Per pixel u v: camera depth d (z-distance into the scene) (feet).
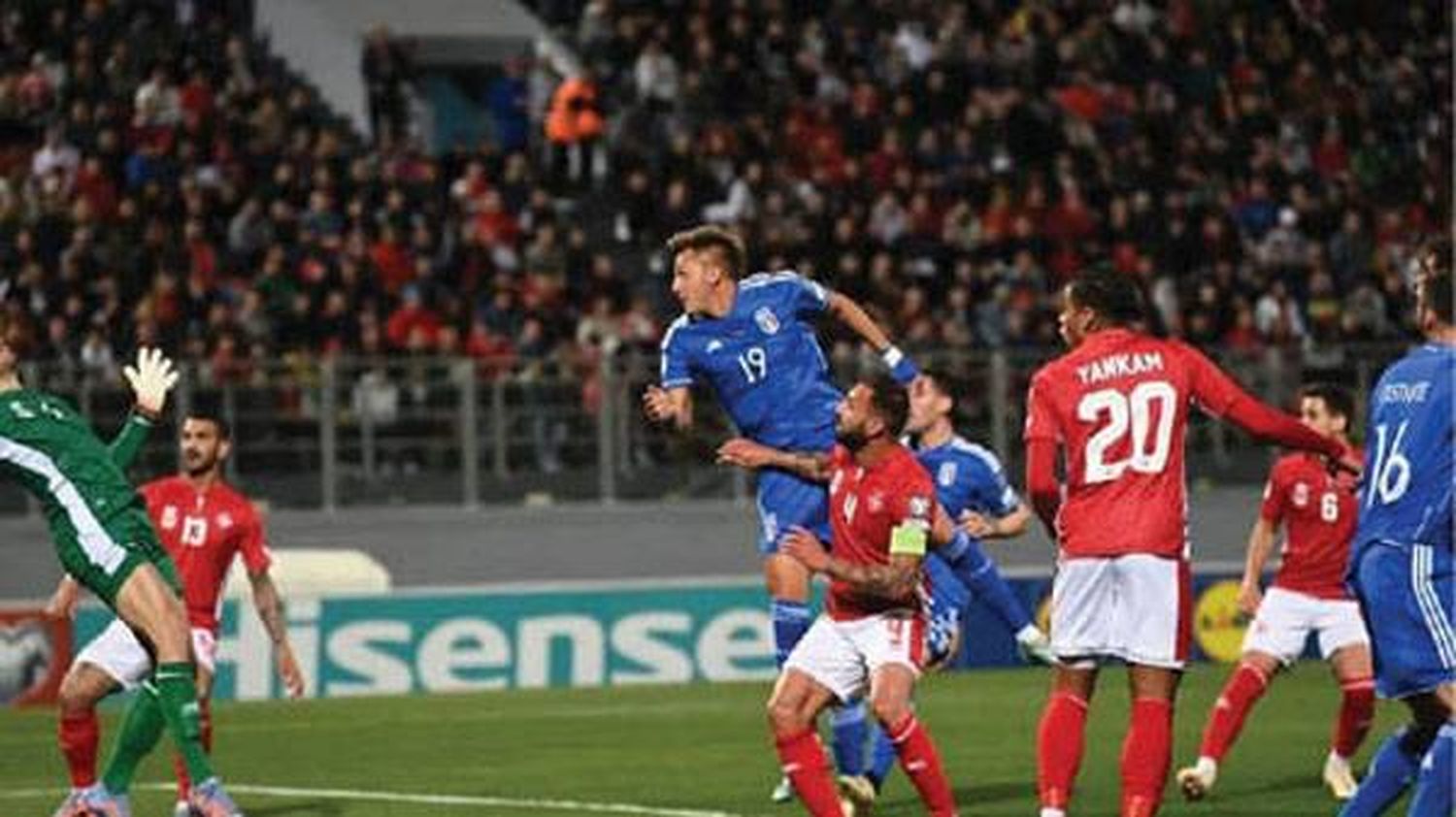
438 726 186.09
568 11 342.03
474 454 265.54
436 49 334.24
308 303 265.34
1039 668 233.76
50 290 259.80
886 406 109.70
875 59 318.45
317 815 133.28
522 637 224.53
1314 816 129.18
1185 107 326.24
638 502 271.69
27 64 289.33
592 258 281.74
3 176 274.98
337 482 260.21
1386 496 103.40
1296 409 275.59
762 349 129.29
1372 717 138.72
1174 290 297.12
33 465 111.86
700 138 301.22
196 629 127.44
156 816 134.00
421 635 221.66
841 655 111.55
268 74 312.91
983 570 123.44
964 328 281.95
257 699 214.69
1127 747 109.50
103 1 292.61
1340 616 138.41
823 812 111.24
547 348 275.18
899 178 299.17
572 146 307.99
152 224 268.62
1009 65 318.45
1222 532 284.00
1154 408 108.68
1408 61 344.69
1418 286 104.68
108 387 249.34
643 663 227.81
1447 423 101.91
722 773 150.41
